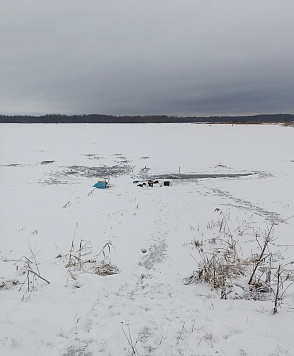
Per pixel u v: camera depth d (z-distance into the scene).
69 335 3.56
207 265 6.06
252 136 42.66
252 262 6.41
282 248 7.33
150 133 46.50
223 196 14.02
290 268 6.06
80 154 28.33
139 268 6.46
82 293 4.80
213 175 20.64
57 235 8.33
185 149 32.00
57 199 13.02
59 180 18.00
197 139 39.69
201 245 7.64
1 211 10.84
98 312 4.16
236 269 5.89
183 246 7.67
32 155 27.27
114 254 7.11
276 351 3.18
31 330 3.51
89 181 18.02
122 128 55.12
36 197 13.34
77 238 8.14
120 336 3.58
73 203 12.28
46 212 10.80
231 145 34.53
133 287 5.36
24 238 8.01
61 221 9.70
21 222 9.51
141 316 4.11
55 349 3.26
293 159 25.94
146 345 3.42
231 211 11.10
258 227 9.10
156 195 14.28
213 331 3.70
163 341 3.50
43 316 3.90
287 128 54.34
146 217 10.38
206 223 9.63
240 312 4.20
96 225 9.34
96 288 5.00
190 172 21.80
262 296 4.93
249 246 7.52
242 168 22.95
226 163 25.00
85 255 6.97
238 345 3.35
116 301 4.57
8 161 24.27
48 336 3.48
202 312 4.24
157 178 19.59
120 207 11.77
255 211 11.19
